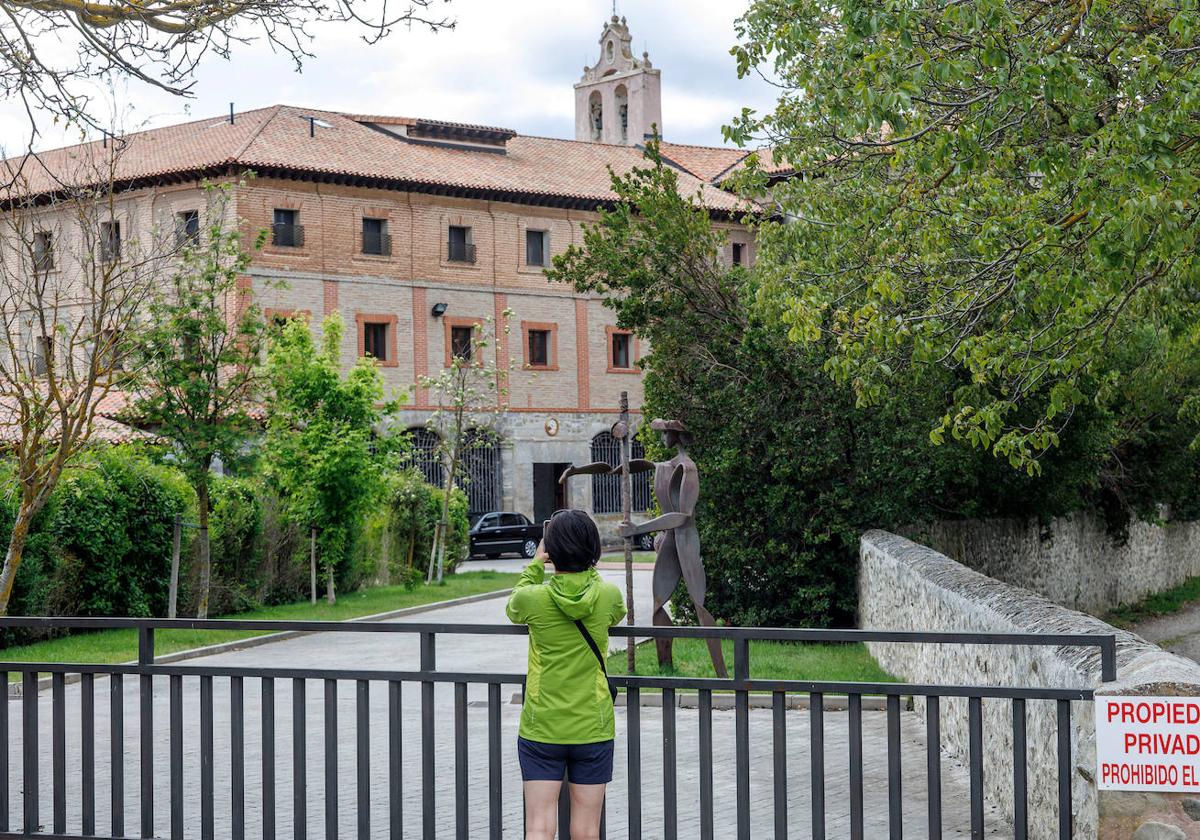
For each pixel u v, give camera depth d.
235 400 20.53
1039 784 6.93
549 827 5.16
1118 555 30.30
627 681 5.43
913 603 12.21
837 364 10.68
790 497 17.70
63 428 13.73
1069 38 9.02
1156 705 4.80
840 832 7.32
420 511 33.72
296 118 47.28
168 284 20.42
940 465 17.77
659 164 19.11
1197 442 16.70
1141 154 8.10
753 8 12.31
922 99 9.63
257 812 8.06
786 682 5.32
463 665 16.27
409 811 8.23
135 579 20.53
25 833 6.02
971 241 10.43
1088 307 9.84
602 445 52.28
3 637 17.16
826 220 13.09
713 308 18.86
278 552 25.84
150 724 5.91
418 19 10.20
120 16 9.75
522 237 50.03
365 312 45.84
